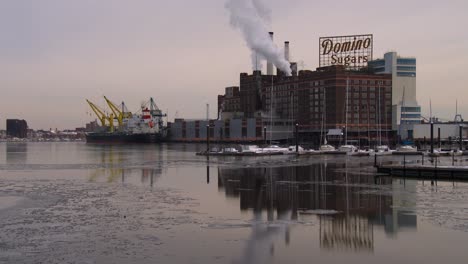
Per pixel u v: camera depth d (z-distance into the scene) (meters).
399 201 56.28
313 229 41.59
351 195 61.53
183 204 54.81
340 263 32.16
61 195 62.50
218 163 125.75
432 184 73.69
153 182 77.81
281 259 33.03
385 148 186.88
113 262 32.38
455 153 162.75
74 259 33.09
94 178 85.25
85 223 44.28
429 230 40.88
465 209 50.69
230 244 36.69
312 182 76.94
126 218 46.47
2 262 32.47
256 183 75.75
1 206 53.69
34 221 45.28
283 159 144.62
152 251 34.84
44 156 179.88
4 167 116.56
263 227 42.41
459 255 33.69
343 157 157.00
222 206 53.38
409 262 32.31
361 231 40.75
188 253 34.34
